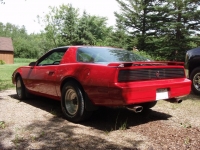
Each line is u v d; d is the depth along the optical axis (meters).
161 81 3.47
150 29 28.78
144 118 4.03
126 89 2.99
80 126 3.54
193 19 24.66
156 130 3.38
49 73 4.28
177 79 3.76
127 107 3.17
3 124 3.53
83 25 37.03
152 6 27.45
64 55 4.14
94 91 3.31
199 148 2.72
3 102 5.25
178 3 24.02
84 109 3.57
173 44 25.94
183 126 3.58
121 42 29.77
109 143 2.85
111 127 3.50
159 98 3.40
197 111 4.52
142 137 3.08
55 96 4.25
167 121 3.85
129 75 3.12
